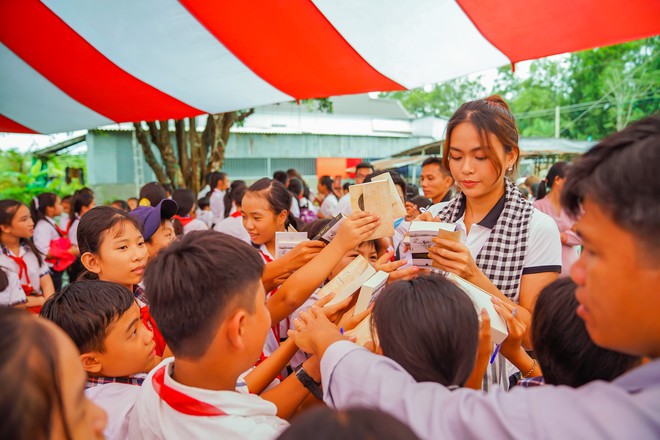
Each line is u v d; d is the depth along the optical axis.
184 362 0.99
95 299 1.38
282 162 18.66
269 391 1.24
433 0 3.09
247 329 1.00
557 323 1.05
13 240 3.63
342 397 0.87
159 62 4.53
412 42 3.74
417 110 31.77
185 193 4.78
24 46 4.44
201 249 0.98
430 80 4.66
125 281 1.88
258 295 1.03
